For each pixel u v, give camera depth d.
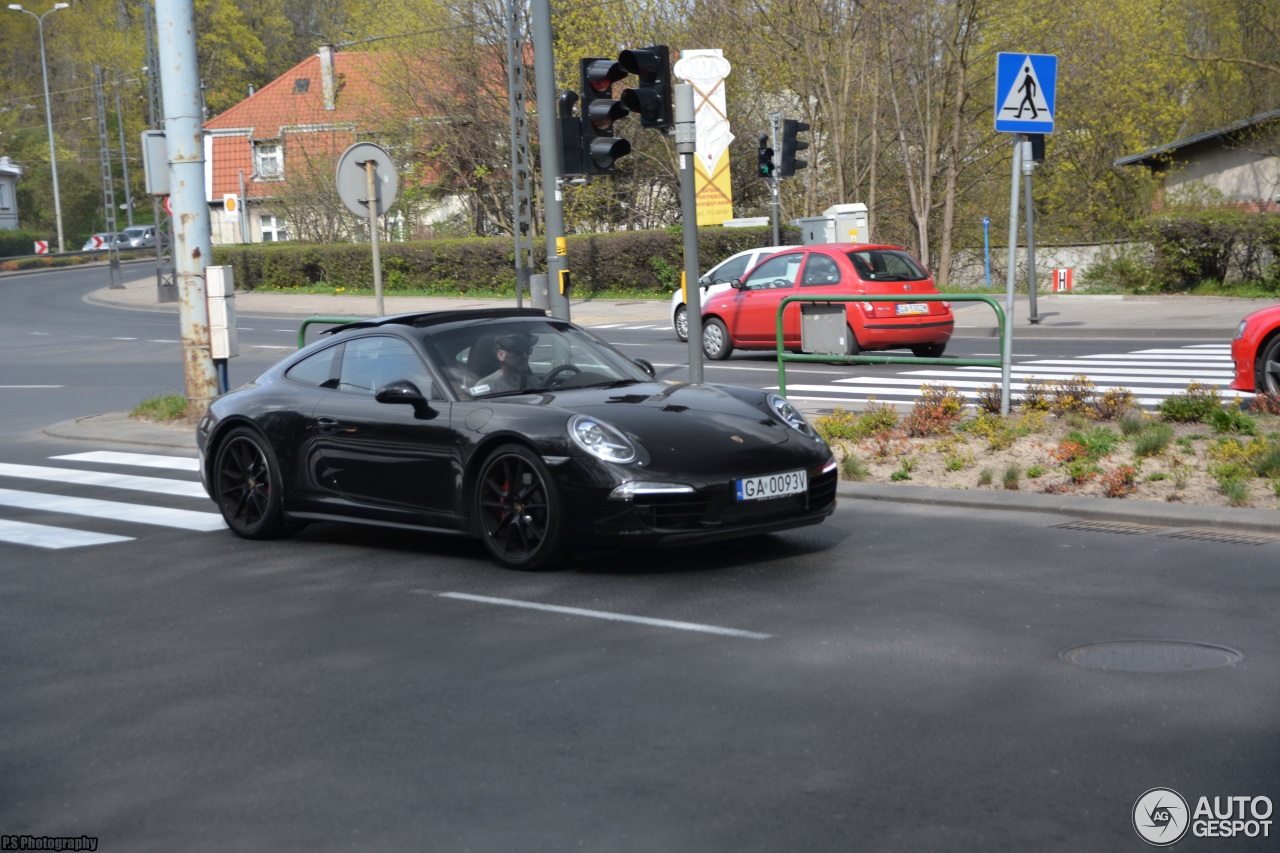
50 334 33.38
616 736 4.68
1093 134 38.31
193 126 14.07
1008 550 7.45
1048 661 5.35
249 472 8.82
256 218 66.31
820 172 38.06
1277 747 4.31
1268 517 7.64
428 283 42.84
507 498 7.50
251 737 4.84
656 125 11.74
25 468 12.53
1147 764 4.21
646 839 3.78
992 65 34.97
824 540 7.93
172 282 45.59
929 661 5.41
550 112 12.85
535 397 7.76
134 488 11.12
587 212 43.47
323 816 4.06
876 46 34.81
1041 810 3.88
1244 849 3.60
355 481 8.22
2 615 6.93
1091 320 23.09
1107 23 37.34
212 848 3.87
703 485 7.03
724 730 4.69
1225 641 5.53
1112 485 8.59
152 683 5.59
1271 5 32.47
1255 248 27.39
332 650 5.99
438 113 46.09
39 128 96.81
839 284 17.86
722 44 39.53
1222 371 16.14
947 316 18.02
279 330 32.09
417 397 7.78
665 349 21.81
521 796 4.15
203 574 7.78
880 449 10.30
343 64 54.81
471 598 6.87
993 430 10.79
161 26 13.75
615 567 7.45
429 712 5.04
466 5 43.66
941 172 36.75
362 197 13.50
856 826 3.81
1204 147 34.09
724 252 34.72
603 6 40.22
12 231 85.06
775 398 8.12
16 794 4.38
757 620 6.18
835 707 4.88
